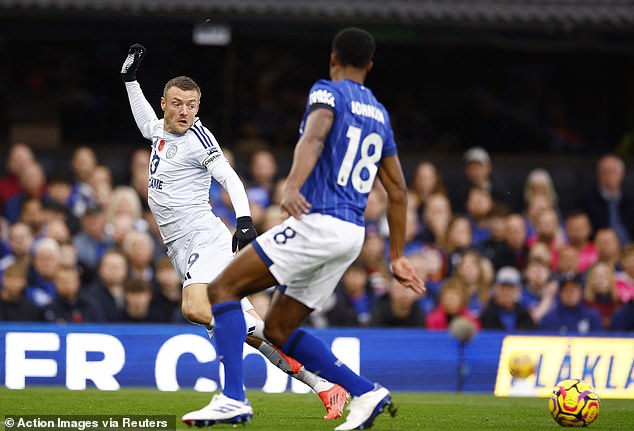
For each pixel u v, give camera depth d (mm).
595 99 58875
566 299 43844
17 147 48969
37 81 57094
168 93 25828
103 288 41406
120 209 45625
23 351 35969
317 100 20922
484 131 58469
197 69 56781
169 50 56500
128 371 36219
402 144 57906
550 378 38062
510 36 53312
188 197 26094
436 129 58438
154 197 26328
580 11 51281
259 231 45250
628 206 53250
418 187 49656
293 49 56969
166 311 41125
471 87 58281
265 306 40531
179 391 35375
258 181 49469
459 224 46312
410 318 41469
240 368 21766
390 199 22562
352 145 21172
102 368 36094
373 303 43000
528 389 38000
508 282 42750
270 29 52250
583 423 25203
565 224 52812
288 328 21859
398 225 22672
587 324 43781
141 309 40812
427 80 58156
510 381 38031
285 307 21734
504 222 47906
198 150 25750
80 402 30156
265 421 25016
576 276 45594
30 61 56844
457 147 58438
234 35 54844
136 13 50125
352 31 21922
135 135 57719
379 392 21797
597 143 58875
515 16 50812
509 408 31422
